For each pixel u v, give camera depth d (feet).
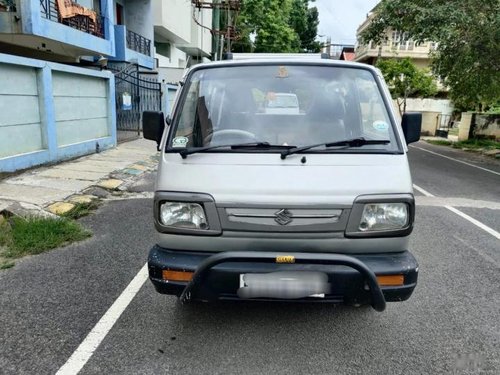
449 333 10.26
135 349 9.40
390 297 8.79
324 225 8.74
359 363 9.05
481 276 13.70
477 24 40.37
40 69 27.37
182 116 10.52
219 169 9.23
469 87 54.44
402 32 48.26
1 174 24.12
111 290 12.18
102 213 20.21
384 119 10.41
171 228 9.09
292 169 9.18
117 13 65.16
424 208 22.86
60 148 30.32
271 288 8.52
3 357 9.02
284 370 8.78
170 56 90.17
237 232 8.85
